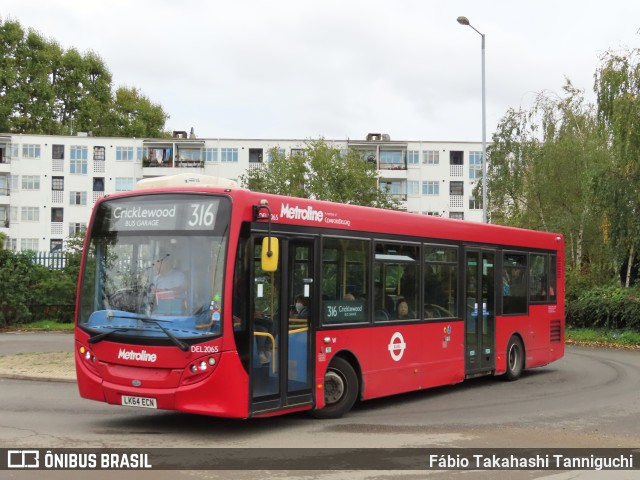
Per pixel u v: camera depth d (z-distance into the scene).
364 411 11.85
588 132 39.47
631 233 29.44
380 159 78.00
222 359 8.94
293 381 10.05
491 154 41.91
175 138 78.88
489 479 7.55
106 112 88.06
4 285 30.56
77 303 9.84
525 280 16.77
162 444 8.88
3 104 80.50
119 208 9.88
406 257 12.71
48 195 77.69
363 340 11.48
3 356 18.75
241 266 9.30
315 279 10.55
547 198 38.69
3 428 9.63
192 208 9.45
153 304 9.28
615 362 21.48
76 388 13.74
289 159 41.53
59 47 87.56
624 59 33.19
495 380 16.44
